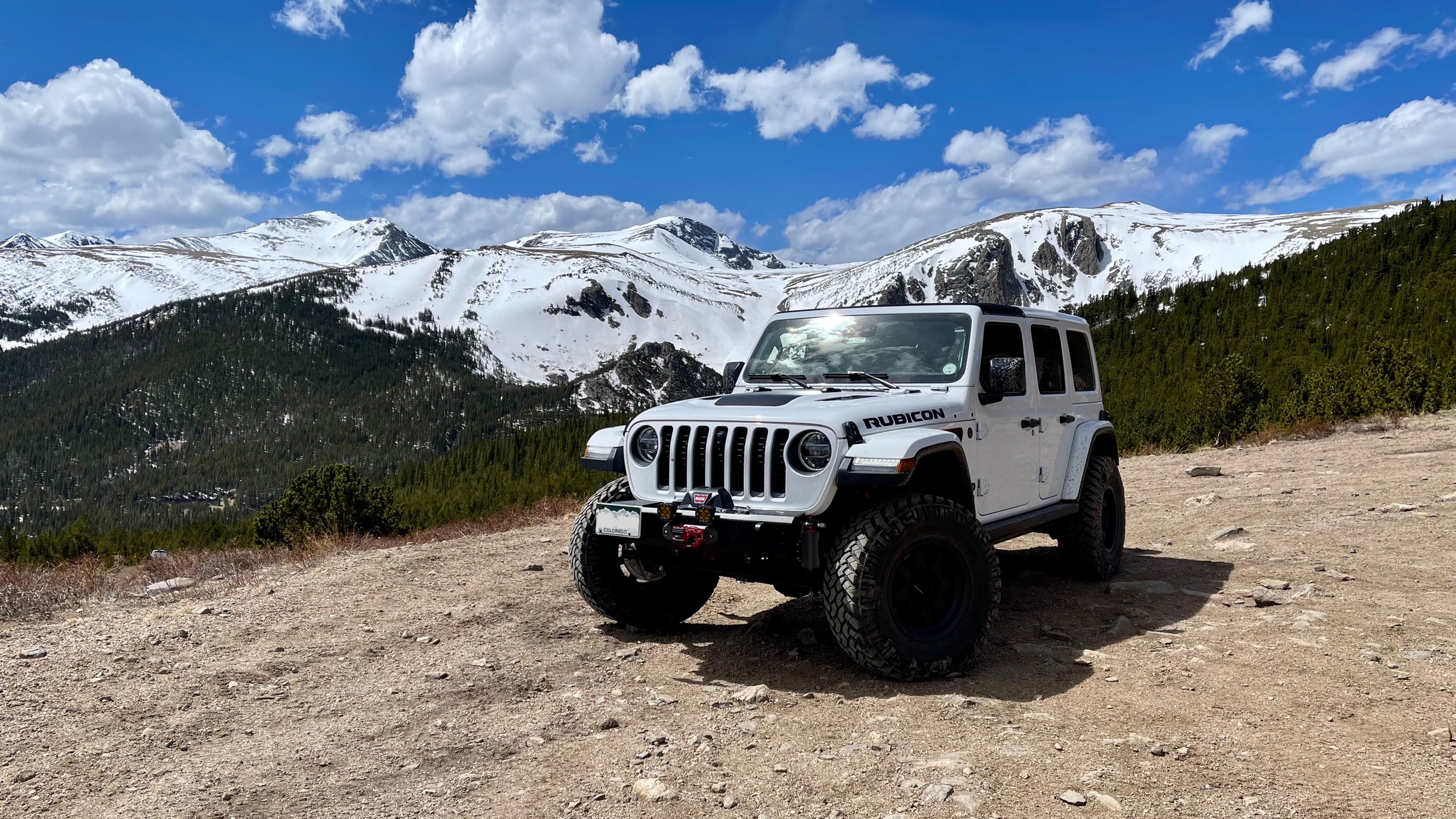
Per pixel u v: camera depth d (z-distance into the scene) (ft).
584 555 17.61
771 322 20.33
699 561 15.88
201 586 27.63
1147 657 14.94
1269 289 389.19
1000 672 14.58
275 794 10.77
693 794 10.18
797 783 10.32
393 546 37.78
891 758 10.87
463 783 10.88
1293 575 20.65
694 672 15.52
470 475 292.40
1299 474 39.01
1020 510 18.76
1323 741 10.95
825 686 14.25
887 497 15.47
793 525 14.11
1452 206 372.17
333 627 19.70
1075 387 22.11
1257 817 9.00
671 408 16.51
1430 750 10.52
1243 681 13.41
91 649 17.95
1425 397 71.67
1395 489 31.42
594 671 15.90
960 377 17.13
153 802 10.58
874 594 13.75
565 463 267.18
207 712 14.06
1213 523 28.99
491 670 15.98
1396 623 16.02
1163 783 9.83
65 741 12.79
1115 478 22.59
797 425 14.46
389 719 13.51
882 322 18.75
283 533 55.26
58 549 91.71
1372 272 343.67
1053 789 9.77
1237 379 105.50
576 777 10.93
